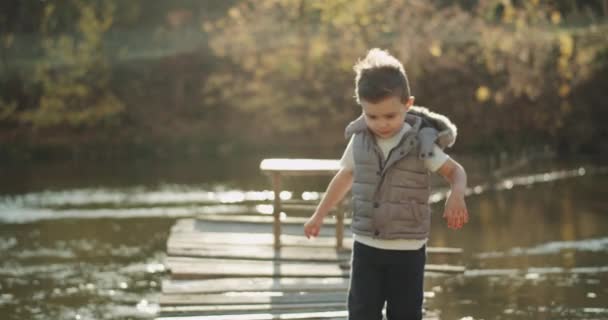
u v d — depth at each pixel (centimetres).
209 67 1986
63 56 1986
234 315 592
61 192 1417
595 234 1041
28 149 1838
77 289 829
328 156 1733
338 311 599
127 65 2023
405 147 404
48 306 769
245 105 1842
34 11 2162
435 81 1659
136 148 1864
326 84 1741
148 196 1372
